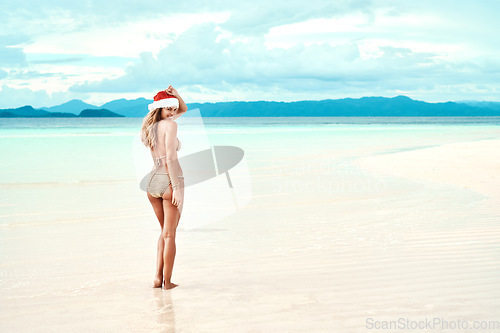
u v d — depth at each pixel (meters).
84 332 2.86
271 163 13.55
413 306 3.14
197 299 3.42
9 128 44.50
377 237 5.25
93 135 29.22
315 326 2.84
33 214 6.77
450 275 3.80
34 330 2.90
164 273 3.69
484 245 4.75
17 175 10.98
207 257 4.61
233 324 2.92
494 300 3.22
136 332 2.84
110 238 5.43
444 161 13.35
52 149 18.52
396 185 9.41
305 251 4.73
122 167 12.70
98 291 3.66
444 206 7.12
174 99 3.79
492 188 8.77
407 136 29.98
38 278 4.00
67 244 5.15
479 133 34.66
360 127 52.00
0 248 4.96
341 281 3.73
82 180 10.23
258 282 3.79
